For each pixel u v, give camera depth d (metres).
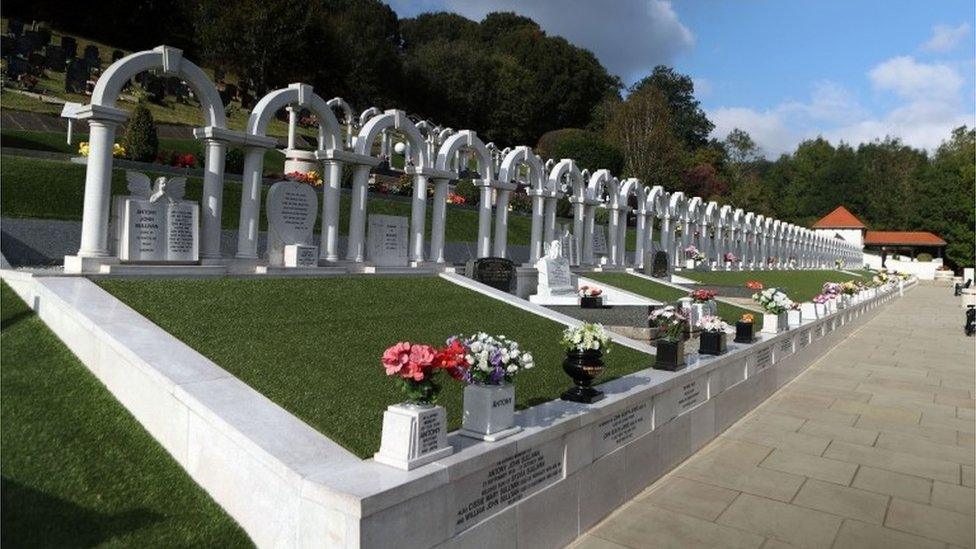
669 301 18.02
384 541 3.88
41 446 4.61
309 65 52.12
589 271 20.81
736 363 10.34
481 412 5.04
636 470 7.02
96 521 4.07
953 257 88.00
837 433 9.85
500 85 74.62
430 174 14.12
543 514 5.38
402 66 64.75
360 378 6.41
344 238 18.08
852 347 20.12
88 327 5.90
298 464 4.23
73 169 14.58
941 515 6.70
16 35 39.28
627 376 7.93
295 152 22.94
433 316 9.73
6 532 3.81
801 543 5.93
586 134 67.12
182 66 9.22
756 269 39.78
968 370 15.95
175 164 19.02
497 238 17.08
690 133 93.44
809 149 113.88
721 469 7.99
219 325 6.96
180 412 4.91
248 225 10.23
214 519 4.40
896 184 101.50
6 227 11.84
